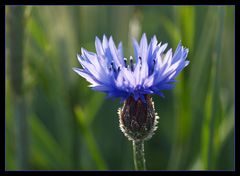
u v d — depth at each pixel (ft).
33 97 1.25
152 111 0.86
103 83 0.81
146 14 1.29
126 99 0.84
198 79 1.11
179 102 1.07
